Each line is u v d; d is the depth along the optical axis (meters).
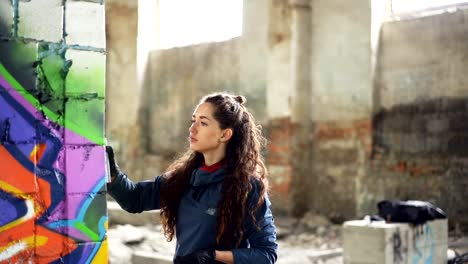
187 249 2.47
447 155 8.13
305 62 9.44
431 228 5.61
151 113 11.57
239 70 10.25
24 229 2.37
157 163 11.30
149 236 7.51
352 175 8.99
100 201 2.56
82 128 2.52
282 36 9.48
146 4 11.51
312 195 9.45
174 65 11.26
